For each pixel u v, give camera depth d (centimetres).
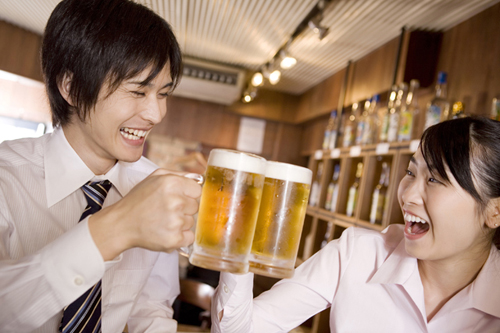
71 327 74
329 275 108
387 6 229
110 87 75
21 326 58
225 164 58
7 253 74
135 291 98
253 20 291
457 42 227
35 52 390
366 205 238
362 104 328
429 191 87
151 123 82
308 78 409
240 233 58
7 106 398
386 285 102
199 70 405
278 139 486
